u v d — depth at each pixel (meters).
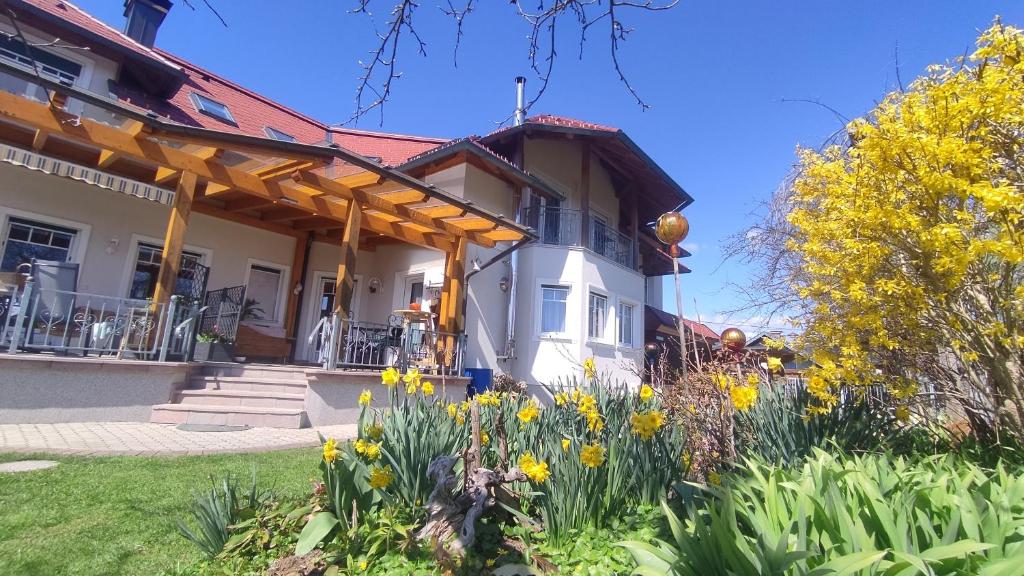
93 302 9.20
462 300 10.77
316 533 2.69
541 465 2.88
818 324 3.82
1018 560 1.50
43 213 8.81
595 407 3.64
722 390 3.87
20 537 2.99
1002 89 3.01
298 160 7.09
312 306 12.65
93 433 5.69
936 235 3.09
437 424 3.53
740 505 2.14
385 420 3.49
